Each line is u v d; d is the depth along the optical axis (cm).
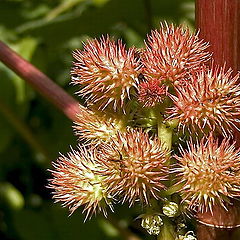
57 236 63
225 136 36
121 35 61
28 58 59
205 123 36
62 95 40
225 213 38
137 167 36
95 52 37
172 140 37
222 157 35
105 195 37
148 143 36
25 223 64
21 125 58
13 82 59
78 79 37
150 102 36
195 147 36
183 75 36
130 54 37
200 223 38
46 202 68
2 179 69
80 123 38
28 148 70
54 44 59
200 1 37
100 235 62
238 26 37
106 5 55
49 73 65
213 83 35
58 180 38
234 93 36
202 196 36
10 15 61
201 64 36
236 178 35
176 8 58
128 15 57
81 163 37
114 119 38
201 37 37
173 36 36
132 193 36
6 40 60
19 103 59
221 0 37
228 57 37
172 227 37
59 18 56
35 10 62
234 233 38
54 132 67
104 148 36
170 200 37
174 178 37
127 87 37
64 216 63
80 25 57
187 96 36
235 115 36
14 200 67
